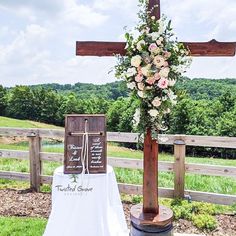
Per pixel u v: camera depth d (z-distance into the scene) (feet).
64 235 11.07
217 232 13.89
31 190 19.43
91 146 11.70
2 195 18.48
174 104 10.02
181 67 9.82
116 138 18.12
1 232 13.46
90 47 10.72
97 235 11.09
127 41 9.99
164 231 9.98
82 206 11.16
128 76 9.89
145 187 10.55
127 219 15.10
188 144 17.03
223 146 16.46
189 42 10.53
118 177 22.07
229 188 20.79
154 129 10.18
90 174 11.37
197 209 15.67
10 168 24.63
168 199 17.28
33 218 15.26
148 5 10.08
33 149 19.47
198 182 22.17
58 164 27.43
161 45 9.74
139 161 17.87
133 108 10.62
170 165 17.28
